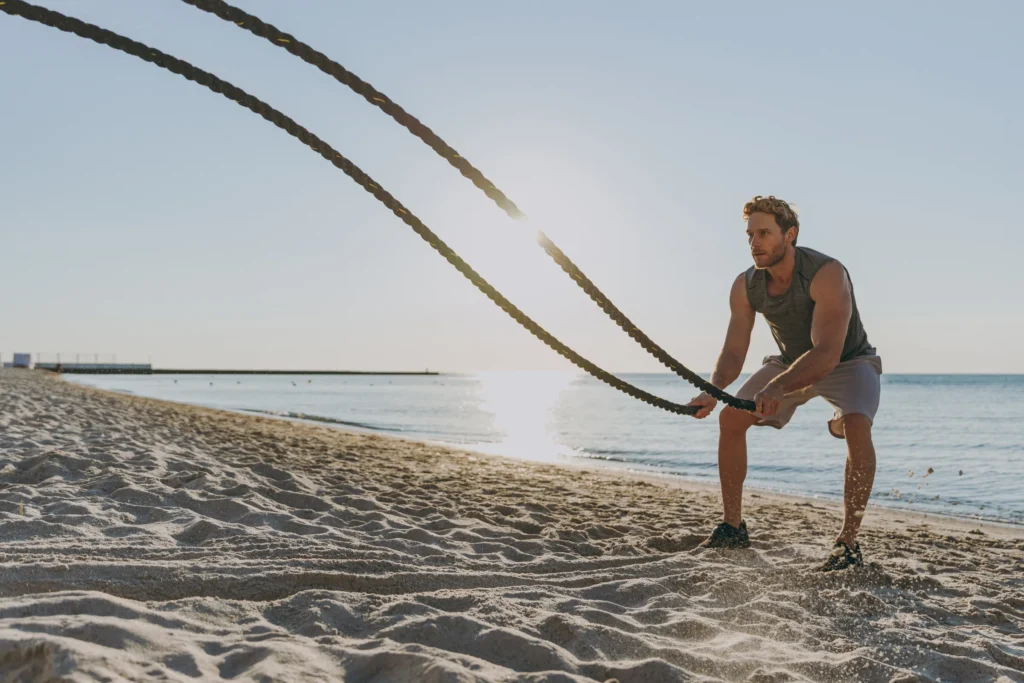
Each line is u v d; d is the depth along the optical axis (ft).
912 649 9.17
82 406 54.70
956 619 11.10
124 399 86.33
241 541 11.96
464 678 6.24
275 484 19.60
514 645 7.79
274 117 4.86
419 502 19.48
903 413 108.68
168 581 9.17
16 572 8.86
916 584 12.70
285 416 85.05
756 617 10.07
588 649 8.24
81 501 14.48
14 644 5.59
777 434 68.23
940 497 31.60
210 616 7.90
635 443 59.82
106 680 5.33
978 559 16.70
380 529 14.88
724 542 14.67
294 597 8.73
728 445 14.62
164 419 49.29
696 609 10.47
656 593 11.26
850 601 11.23
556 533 16.57
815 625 9.96
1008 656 9.18
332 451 35.47
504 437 65.10
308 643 7.12
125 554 10.43
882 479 39.65
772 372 14.34
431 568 11.12
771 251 13.01
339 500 18.37
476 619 8.34
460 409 122.11
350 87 4.68
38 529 11.84
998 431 74.84
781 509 24.88
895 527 22.22
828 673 8.14
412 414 105.29
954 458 50.83
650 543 15.76
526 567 12.48
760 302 13.70
